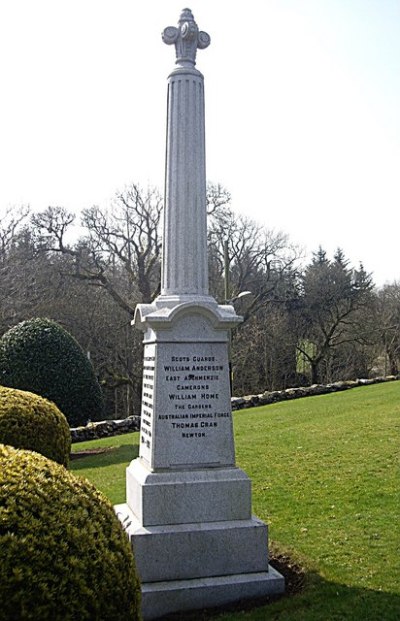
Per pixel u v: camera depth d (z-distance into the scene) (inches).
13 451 177.5
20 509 149.0
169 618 225.0
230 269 1309.1
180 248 272.2
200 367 265.4
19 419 441.1
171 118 278.4
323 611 219.5
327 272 1569.9
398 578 244.7
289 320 1523.1
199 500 251.1
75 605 142.9
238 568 244.8
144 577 236.7
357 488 375.6
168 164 277.6
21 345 684.1
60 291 1176.8
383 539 288.7
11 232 1197.7
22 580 137.7
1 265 1171.3
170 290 272.8
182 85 278.4
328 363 1534.2
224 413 265.3
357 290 1542.8
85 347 1190.3
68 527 151.8
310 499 361.4
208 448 261.0
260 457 489.1
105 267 1195.3
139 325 291.4
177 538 241.0
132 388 1233.4
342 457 460.1
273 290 1475.1
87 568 148.6
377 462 433.4
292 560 270.4
